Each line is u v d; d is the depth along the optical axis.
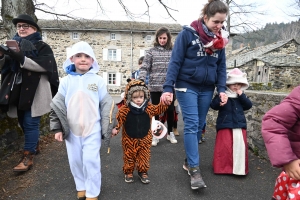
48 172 3.01
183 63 2.70
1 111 3.29
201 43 2.63
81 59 2.34
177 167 3.22
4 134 3.31
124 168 2.78
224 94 2.75
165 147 4.06
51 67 3.00
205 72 2.66
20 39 2.98
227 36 2.70
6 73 2.96
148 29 23.75
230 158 2.95
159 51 4.12
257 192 2.56
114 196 2.49
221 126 3.00
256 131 3.67
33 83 2.90
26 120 2.95
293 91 1.48
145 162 2.74
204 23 2.66
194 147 2.63
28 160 2.97
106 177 2.91
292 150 1.43
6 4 4.60
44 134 4.43
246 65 19.64
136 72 5.45
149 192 2.57
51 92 3.23
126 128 2.71
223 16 2.48
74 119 2.30
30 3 4.80
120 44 23.97
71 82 2.35
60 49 23.50
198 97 2.80
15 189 2.59
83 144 2.32
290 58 18.55
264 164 3.30
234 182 2.79
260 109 3.58
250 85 10.48
